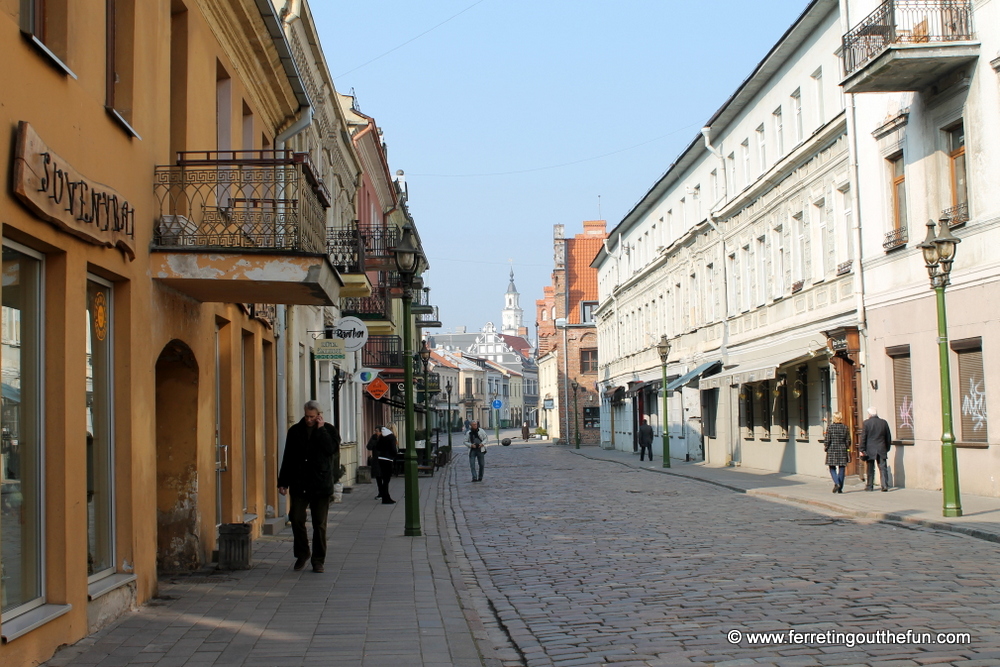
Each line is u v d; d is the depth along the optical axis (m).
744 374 28.70
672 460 44.97
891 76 19.92
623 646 7.43
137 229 9.36
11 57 6.51
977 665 6.41
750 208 32.41
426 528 16.53
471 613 8.94
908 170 21.42
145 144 9.70
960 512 15.55
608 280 65.69
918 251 21.06
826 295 26.02
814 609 8.50
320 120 23.88
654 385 48.81
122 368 9.02
